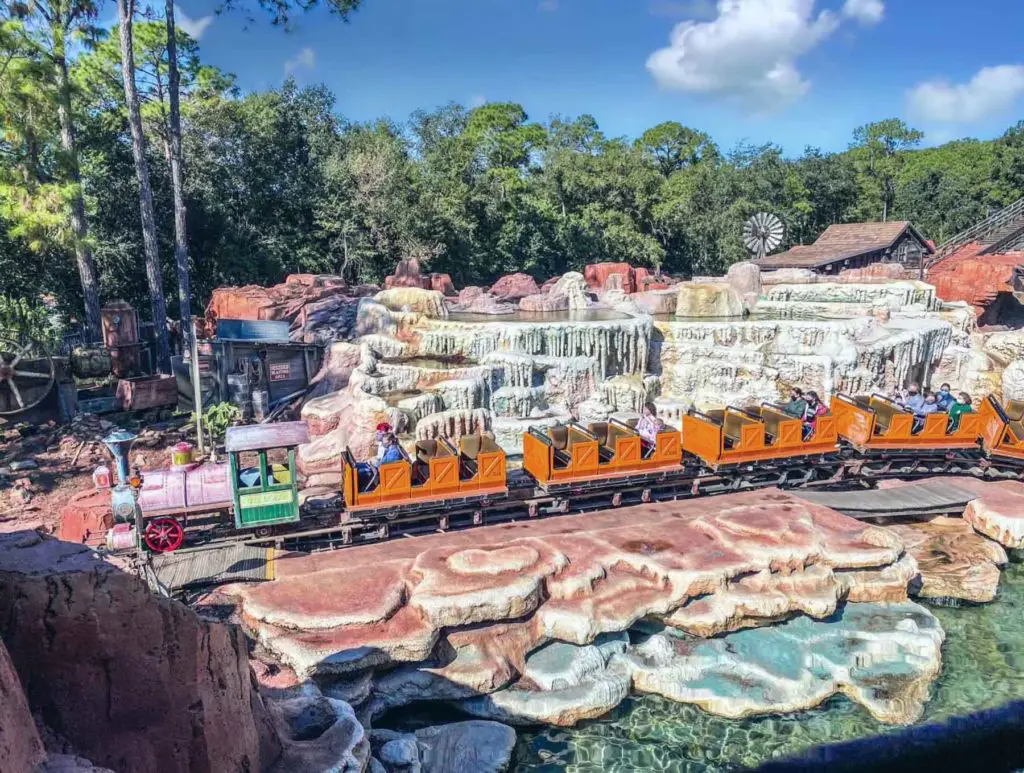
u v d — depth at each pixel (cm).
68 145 2536
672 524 1502
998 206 6738
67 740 575
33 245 2372
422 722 1115
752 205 6222
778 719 1159
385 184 4472
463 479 1498
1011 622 1424
